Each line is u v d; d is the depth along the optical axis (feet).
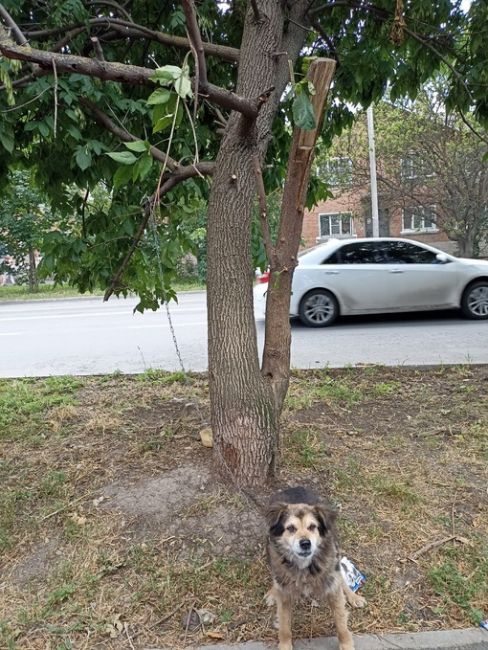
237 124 10.41
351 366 20.34
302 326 32.04
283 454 12.41
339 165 68.39
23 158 13.35
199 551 9.34
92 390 18.48
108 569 9.02
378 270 31.32
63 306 53.93
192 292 62.95
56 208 14.14
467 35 15.56
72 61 7.52
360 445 13.11
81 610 8.27
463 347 24.07
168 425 14.49
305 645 7.66
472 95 15.78
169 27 14.01
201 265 73.46
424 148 63.36
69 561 9.25
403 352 23.57
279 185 16.67
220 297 10.69
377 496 10.78
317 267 31.37
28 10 12.82
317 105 8.77
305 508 7.47
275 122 15.65
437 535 9.63
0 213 58.90
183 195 13.66
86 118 12.32
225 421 10.72
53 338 32.07
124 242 14.05
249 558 9.15
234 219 10.62
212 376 10.88
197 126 13.23
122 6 13.70
